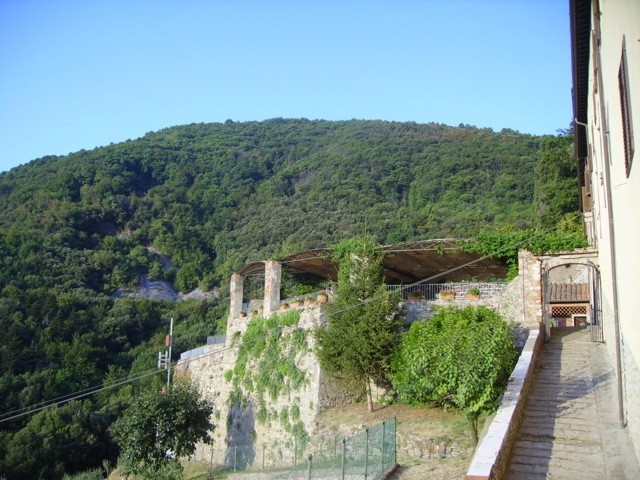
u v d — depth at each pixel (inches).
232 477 967.0
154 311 2581.2
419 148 3791.8
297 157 4517.7
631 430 552.7
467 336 695.1
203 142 4783.5
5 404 1707.7
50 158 3959.2
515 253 1006.4
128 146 4178.2
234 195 3762.3
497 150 3312.0
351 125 5201.8
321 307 1019.3
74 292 2522.1
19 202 3196.4
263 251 2866.6
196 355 1332.4
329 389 976.3
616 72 520.4
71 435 1636.3
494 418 595.8
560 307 1347.2
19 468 1482.5
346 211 3110.2
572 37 767.1
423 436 778.8
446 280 1269.7
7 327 1971.0
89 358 2075.5
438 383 677.3
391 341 887.1
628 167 485.4
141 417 1049.5
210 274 3014.3
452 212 2706.7
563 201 1692.9
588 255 936.3
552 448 578.6
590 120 913.5
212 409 1138.0
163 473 997.8
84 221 3105.3
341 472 685.9
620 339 615.5
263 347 1107.3
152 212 3440.0
